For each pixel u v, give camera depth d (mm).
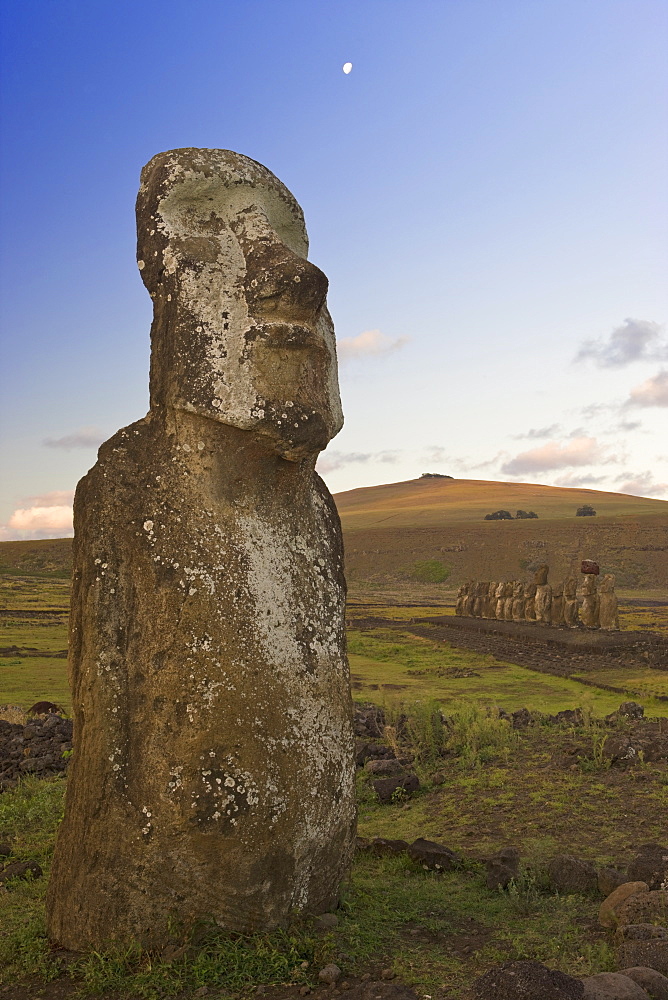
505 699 15414
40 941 4383
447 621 34000
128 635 4457
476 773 8438
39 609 41844
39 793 7867
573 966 3967
